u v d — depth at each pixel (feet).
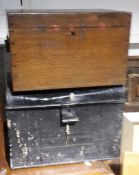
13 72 2.97
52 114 3.18
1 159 3.16
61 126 3.25
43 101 3.16
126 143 3.81
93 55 3.09
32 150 3.26
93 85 3.21
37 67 3.00
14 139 3.18
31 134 3.20
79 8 4.07
